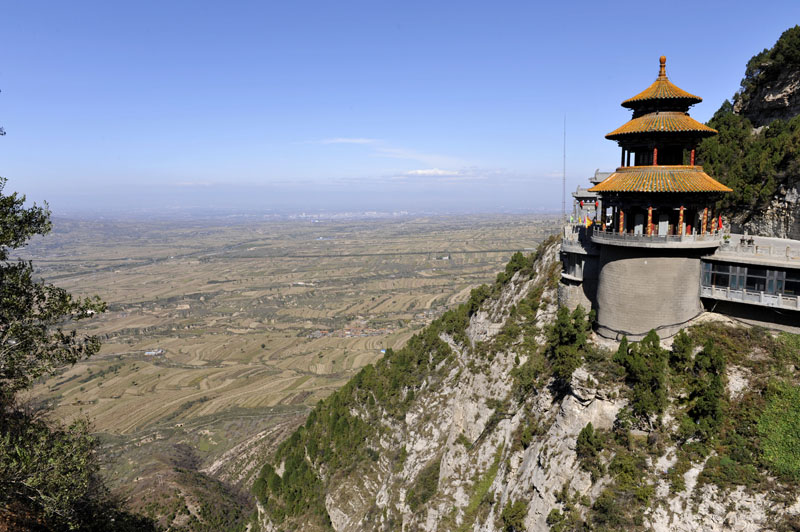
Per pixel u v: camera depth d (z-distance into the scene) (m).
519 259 77.88
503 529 43.47
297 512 87.88
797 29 59.78
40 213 34.22
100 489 46.50
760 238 55.09
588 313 51.69
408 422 77.69
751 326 40.97
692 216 43.09
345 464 86.81
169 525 100.69
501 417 56.19
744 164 60.03
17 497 30.45
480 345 66.56
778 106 62.44
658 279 41.94
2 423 32.41
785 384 36.03
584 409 40.41
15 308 31.27
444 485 60.62
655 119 42.69
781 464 32.19
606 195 47.84
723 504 32.22
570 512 37.66
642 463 36.38
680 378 38.69
